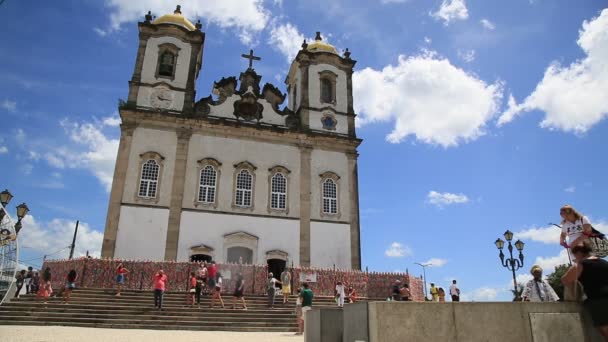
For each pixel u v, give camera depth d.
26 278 24.95
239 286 21.70
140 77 33.81
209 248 30.11
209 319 19.11
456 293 24.66
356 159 36.28
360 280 27.95
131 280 24.42
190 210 30.88
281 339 14.16
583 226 7.73
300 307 16.88
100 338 12.88
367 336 6.60
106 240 28.55
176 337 14.31
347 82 39.25
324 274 27.52
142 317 18.58
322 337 8.50
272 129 34.66
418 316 6.69
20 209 19.23
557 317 7.11
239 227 31.53
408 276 28.92
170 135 32.53
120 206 29.62
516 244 24.55
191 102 34.03
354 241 33.59
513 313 7.00
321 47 40.31
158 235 29.64
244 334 16.48
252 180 33.12
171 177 31.39
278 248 31.81
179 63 35.16
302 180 34.19
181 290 24.73
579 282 6.85
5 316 17.58
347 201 34.75
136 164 30.98
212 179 32.41
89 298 20.95
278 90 38.12
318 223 33.34
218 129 33.72
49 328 15.93
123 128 31.66
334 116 37.41
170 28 35.84
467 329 6.80
